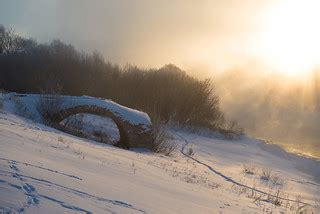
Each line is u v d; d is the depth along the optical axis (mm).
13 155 7355
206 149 29391
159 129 22750
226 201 10422
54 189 5754
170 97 40969
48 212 4672
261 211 10359
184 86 42031
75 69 46344
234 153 30172
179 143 28938
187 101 41188
